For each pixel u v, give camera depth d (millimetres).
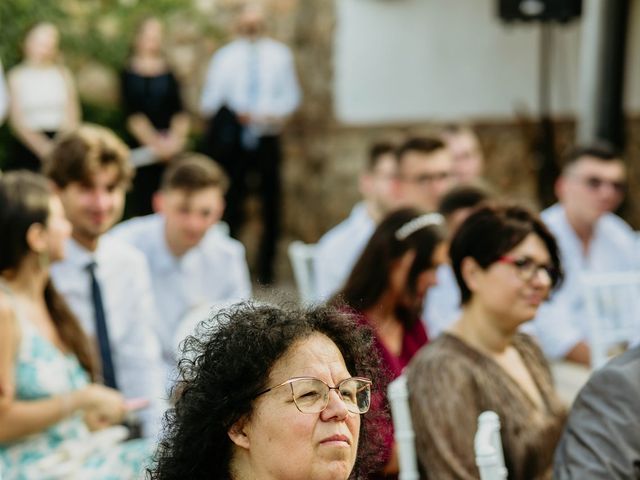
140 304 6699
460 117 15070
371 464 3107
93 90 14242
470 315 4875
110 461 5312
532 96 15062
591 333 7008
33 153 12953
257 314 2951
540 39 14977
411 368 4703
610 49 10656
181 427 2877
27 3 13781
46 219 5352
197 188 7387
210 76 13984
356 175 15094
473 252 4816
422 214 5578
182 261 7629
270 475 2822
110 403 5316
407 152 7949
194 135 14602
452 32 14984
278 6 15109
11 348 5137
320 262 8180
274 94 13945
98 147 6328
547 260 4801
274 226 14078
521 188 14984
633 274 7168
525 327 7258
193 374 2922
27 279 5355
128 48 14344
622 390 3998
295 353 2873
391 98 15094
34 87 12938
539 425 4711
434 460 4508
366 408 2918
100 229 6402
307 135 15164
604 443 3979
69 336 5543
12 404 5137
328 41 15102
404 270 5512
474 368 4660
